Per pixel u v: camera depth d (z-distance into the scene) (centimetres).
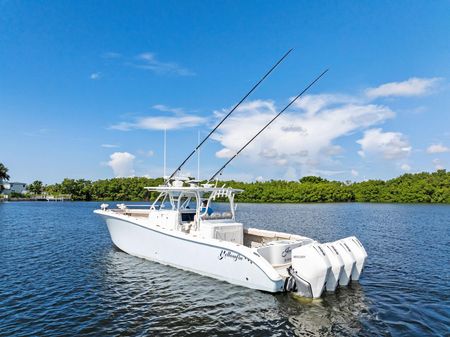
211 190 1388
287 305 1016
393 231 2939
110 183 10350
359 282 1293
